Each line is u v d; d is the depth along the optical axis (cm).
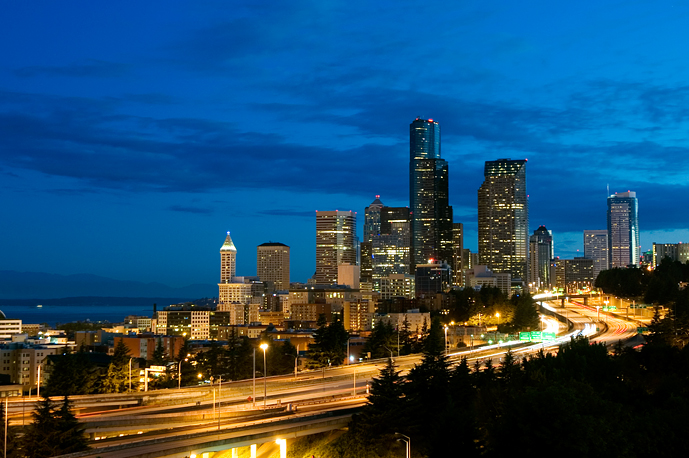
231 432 12769
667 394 15500
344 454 13538
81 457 11244
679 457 11675
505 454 11288
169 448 11712
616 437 11138
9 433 14000
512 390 14662
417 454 13588
